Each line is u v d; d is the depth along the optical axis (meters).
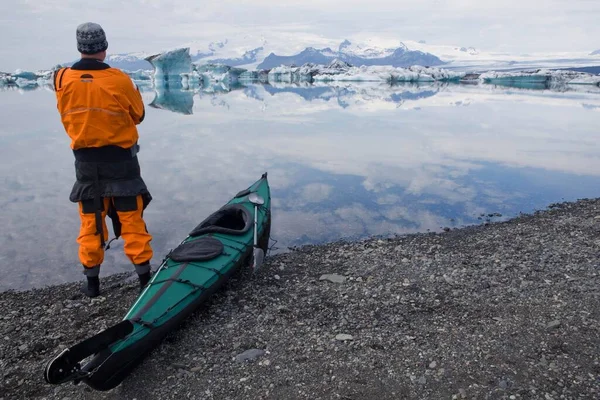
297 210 10.62
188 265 5.37
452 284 6.25
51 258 7.99
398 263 7.14
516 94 53.22
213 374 4.33
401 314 5.43
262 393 4.05
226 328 5.15
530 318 5.18
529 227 8.91
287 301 5.83
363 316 5.40
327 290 6.16
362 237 8.87
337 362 4.46
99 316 5.56
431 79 91.06
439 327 5.07
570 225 8.84
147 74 104.25
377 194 11.95
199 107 39.50
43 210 10.69
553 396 3.83
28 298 6.40
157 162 16.03
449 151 18.00
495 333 4.88
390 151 18.06
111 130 4.67
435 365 4.35
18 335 5.18
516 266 6.80
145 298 4.75
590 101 42.72
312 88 72.00
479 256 7.34
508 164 15.60
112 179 4.84
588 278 6.22
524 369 4.22
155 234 8.94
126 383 4.21
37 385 4.26
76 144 4.68
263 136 22.30
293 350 4.70
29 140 22.05
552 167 15.14
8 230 9.36
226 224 7.18
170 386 4.16
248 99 49.03
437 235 8.79
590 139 20.78
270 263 7.23
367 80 94.81
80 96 4.56
